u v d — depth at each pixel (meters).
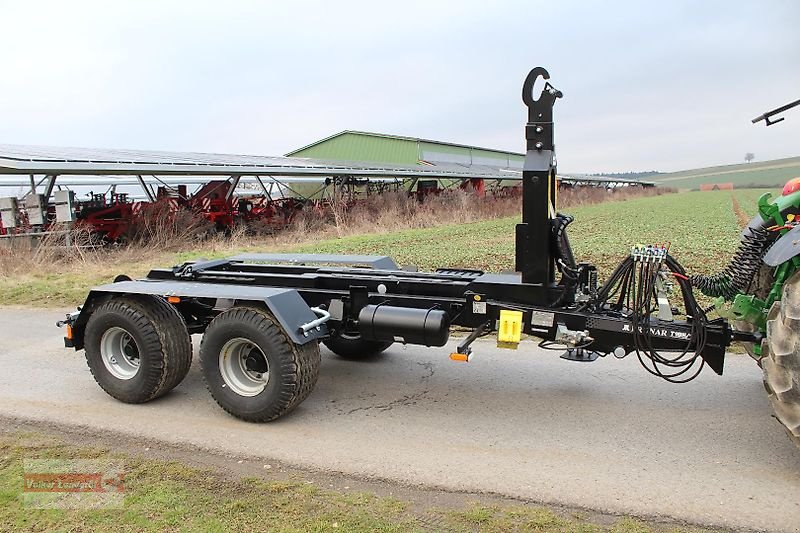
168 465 4.13
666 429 4.59
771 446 4.27
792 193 4.77
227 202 22.38
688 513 3.48
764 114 5.00
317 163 28.86
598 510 3.52
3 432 4.76
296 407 4.93
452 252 14.68
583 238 18.16
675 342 4.40
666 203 49.75
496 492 3.73
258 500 3.65
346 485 3.84
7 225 16.52
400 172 29.52
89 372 6.25
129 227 17.83
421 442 4.46
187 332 5.43
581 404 5.12
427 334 4.80
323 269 6.04
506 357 6.45
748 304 4.39
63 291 10.78
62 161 15.94
